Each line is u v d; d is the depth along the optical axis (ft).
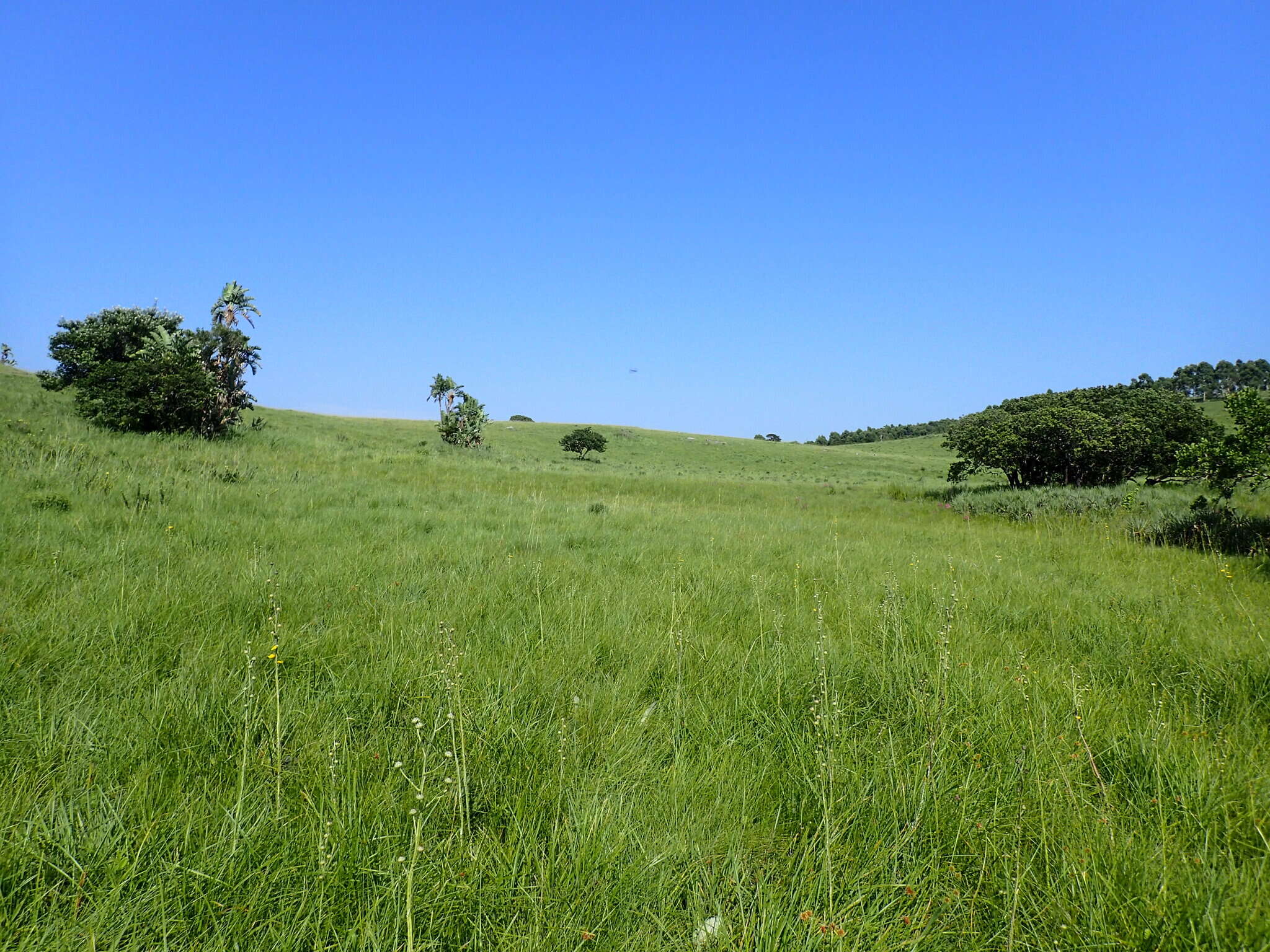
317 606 18.31
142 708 11.41
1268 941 6.90
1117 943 7.20
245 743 9.25
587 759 10.87
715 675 14.60
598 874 8.13
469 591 20.67
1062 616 20.74
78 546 22.88
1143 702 13.64
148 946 6.82
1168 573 29.27
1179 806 9.70
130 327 123.34
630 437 302.66
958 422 102.58
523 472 107.04
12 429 70.95
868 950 7.20
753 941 7.06
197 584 19.06
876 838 9.01
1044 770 10.47
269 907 7.36
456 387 172.65
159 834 8.21
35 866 7.61
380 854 8.11
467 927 7.41
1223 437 37.11
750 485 110.83
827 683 13.79
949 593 22.41
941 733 11.35
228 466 55.47
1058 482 87.25
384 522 35.73
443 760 10.06
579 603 19.81
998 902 8.06
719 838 9.20
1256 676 14.48
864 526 49.80
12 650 13.30
